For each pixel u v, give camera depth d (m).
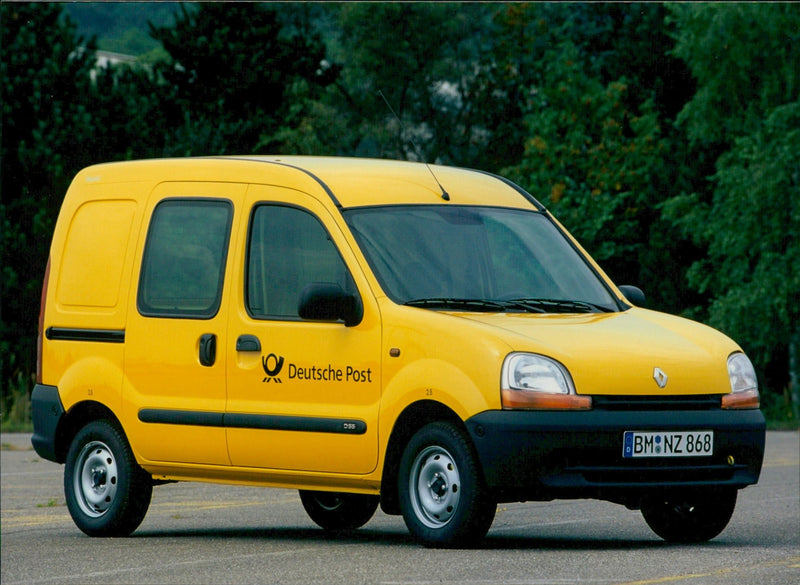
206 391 15.45
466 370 13.48
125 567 13.34
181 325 15.70
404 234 14.76
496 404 13.29
